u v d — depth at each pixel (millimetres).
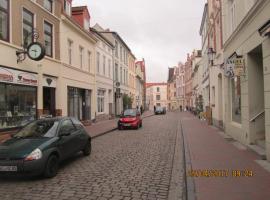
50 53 18688
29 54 14484
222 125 20172
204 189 6492
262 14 9469
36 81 16453
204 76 35875
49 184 7441
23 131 9391
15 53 14523
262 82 11484
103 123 27859
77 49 23469
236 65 11945
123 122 22891
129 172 8586
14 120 14516
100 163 9891
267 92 8977
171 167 9234
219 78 21078
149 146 13711
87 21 27156
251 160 9367
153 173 8469
